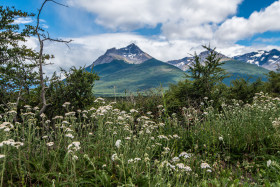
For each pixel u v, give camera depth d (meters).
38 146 3.91
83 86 6.60
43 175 2.82
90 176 3.07
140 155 3.91
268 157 4.45
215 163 3.91
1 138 3.13
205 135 5.21
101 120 4.27
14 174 2.96
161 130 5.32
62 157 3.55
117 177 3.21
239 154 4.81
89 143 4.02
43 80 6.13
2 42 8.08
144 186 2.88
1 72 6.48
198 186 3.05
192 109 6.98
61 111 6.32
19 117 6.00
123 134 4.78
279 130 4.91
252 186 3.30
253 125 5.74
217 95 9.00
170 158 3.99
